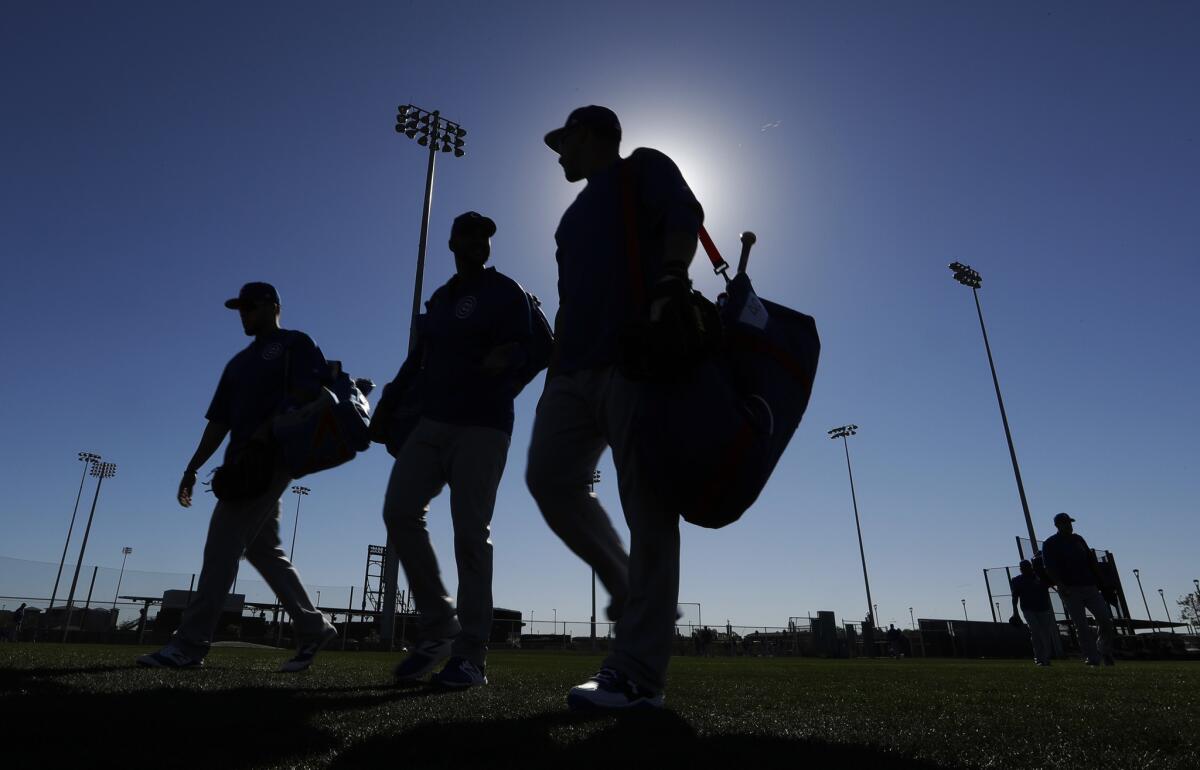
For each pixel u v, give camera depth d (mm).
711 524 1848
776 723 1718
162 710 1644
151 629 28078
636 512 2059
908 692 3018
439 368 3299
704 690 2953
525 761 1146
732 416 1699
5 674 2445
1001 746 1413
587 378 2215
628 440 2053
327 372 3879
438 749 1244
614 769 1086
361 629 26266
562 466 2303
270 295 4047
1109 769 1178
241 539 3674
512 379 3379
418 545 3205
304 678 3033
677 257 1920
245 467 3568
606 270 2221
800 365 1872
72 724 1391
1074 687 3441
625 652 1998
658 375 1694
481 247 3404
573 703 1895
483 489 3154
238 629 26453
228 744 1256
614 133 2568
